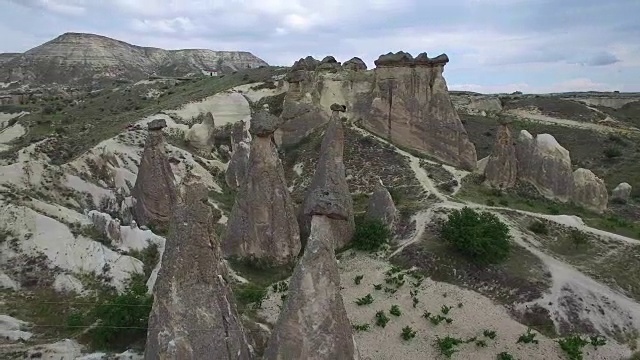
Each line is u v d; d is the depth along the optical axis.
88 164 36.00
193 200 14.67
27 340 19.27
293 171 44.19
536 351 20.73
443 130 43.84
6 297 22.41
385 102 45.44
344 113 48.41
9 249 24.75
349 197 29.73
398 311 22.78
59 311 21.58
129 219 31.78
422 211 31.27
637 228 33.78
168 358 13.76
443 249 27.17
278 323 15.09
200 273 14.28
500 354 20.41
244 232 27.25
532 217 31.77
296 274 15.12
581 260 27.27
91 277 24.03
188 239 14.20
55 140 41.59
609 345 21.28
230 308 14.85
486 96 106.31
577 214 35.75
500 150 38.62
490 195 36.75
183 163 41.91
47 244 25.16
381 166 40.72
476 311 23.09
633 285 25.28
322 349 14.76
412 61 44.59
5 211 26.28
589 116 88.31
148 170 31.56
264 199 26.97
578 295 23.83
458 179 38.81
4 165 33.31
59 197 32.38
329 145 30.16
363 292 24.56
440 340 20.98
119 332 19.09
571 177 38.19
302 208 30.06
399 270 26.12
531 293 23.92
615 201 42.06
